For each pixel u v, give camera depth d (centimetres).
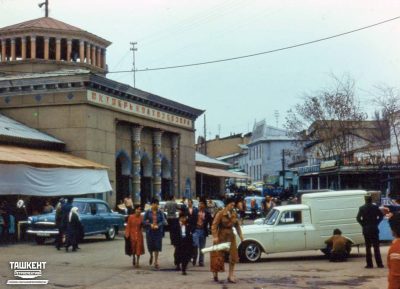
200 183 6397
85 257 2075
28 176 2930
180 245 1641
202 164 6300
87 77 3716
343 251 1908
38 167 2978
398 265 692
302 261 1939
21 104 3900
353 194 2017
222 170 6738
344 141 5666
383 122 6306
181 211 1703
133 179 4422
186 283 1430
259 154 10331
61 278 1522
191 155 5516
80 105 3766
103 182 3497
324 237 1978
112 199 3978
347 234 1992
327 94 5762
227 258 1886
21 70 4378
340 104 5716
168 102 4884
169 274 1627
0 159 2734
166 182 5169
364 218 1708
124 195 4344
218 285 1387
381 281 1417
